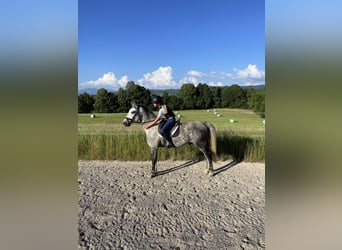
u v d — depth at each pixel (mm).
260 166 6281
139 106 5438
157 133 5344
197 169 6082
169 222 3645
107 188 4906
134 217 3787
